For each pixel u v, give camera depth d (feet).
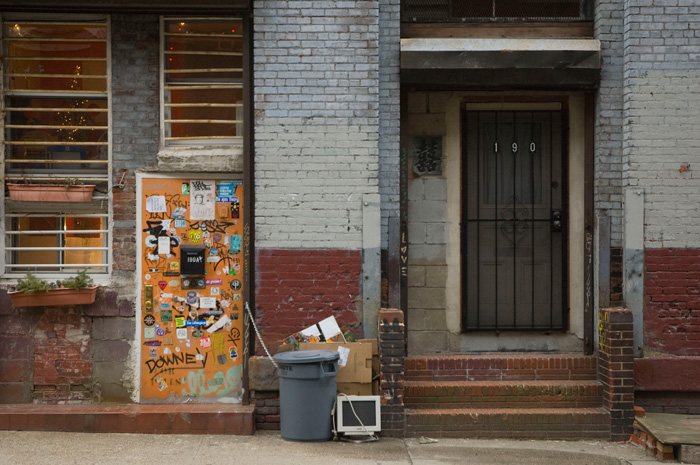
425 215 24.35
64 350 23.44
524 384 23.21
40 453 20.03
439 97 24.34
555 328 24.41
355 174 22.82
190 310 23.63
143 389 23.53
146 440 21.52
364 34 22.77
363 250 22.86
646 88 23.15
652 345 23.31
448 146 24.30
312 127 22.81
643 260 23.30
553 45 23.25
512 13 24.35
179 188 23.59
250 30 22.99
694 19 23.16
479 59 22.97
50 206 23.88
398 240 23.35
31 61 23.95
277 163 22.77
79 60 24.00
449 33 24.25
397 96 23.32
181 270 23.29
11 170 23.93
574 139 24.32
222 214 23.61
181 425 22.24
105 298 23.43
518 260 24.50
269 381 22.66
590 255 23.91
